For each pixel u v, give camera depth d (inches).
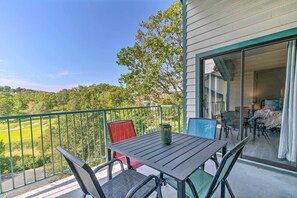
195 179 61.4
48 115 83.2
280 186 78.3
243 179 85.1
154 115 159.5
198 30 130.5
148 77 410.3
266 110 143.2
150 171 95.4
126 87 474.6
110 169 67.2
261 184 80.3
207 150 59.0
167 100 410.0
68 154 41.5
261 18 97.8
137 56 445.1
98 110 105.1
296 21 85.7
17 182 189.8
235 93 143.9
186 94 143.3
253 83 166.7
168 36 389.7
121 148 62.9
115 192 53.7
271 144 124.6
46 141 296.4
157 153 56.6
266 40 95.8
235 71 138.2
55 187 81.7
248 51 112.0
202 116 135.2
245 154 109.5
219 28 117.7
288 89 95.1
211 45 122.9
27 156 234.5
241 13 106.3
